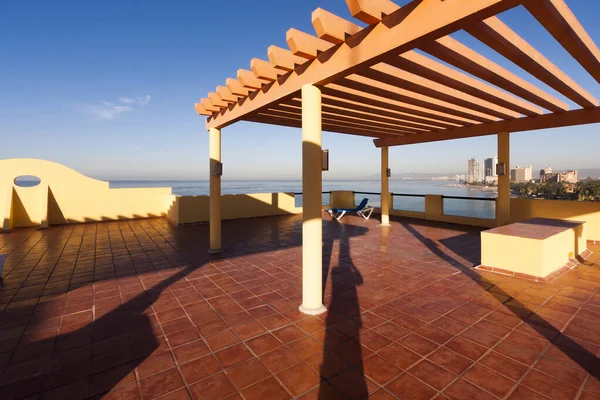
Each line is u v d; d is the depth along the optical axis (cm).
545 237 389
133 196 995
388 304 321
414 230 762
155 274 429
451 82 335
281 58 297
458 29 195
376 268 448
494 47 243
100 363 221
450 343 242
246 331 266
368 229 783
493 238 423
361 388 190
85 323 284
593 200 614
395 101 442
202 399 183
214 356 228
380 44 227
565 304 313
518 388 189
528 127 556
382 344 242
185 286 381
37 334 263
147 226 855
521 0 167
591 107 466
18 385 196
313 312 299
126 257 523
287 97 338
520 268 398
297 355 228
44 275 427
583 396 181
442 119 551
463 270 434
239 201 1009
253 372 208
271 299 338
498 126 600
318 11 231
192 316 297
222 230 787
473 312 298
